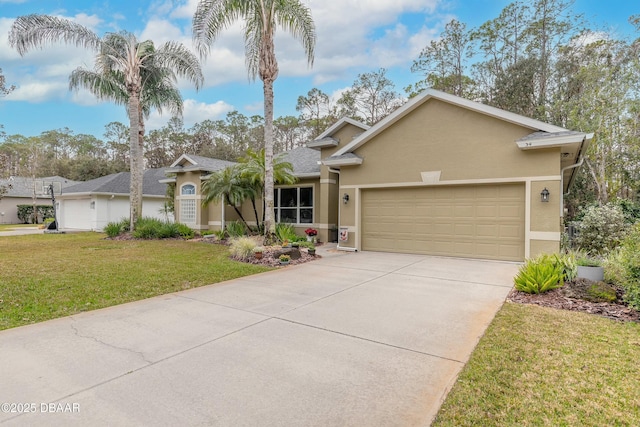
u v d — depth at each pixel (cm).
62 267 886
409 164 1116
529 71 2197
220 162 1952
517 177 941
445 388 305
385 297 608
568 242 1002
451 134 1041
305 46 1153
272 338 422
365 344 403
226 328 457
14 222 3597
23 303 567
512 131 952
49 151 5303
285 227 1527
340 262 980
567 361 354
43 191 3070
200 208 1795
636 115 1850
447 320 486
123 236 1695
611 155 1962
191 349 389
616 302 544
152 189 2681
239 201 1520
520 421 258
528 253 921
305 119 3753
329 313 520
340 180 1260
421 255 1105
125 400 287
